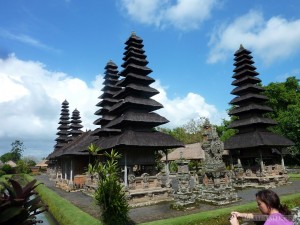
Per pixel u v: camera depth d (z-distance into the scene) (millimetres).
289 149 47719
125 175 23938
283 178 32812
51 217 22500
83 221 15109
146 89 27328
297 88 59375
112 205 14344
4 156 143250
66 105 65625
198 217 14938
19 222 4738
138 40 29922
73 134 57219
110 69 37438
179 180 20547
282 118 49688
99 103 36562
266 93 56906
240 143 34875
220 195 20641
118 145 23594
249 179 33250
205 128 23766
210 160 22281
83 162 41031
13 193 4801
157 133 26938
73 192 33281
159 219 16328
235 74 38719
